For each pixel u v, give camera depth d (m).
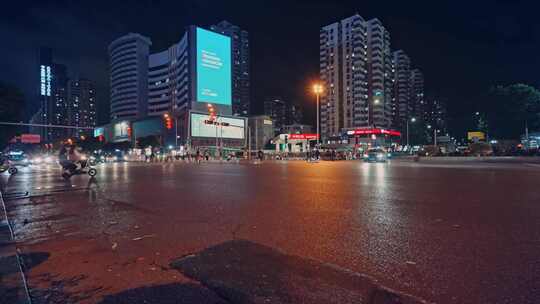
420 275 2.97
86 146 99.62
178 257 3.59
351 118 121.25
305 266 3.23
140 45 137.75
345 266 3.23
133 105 135.00
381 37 126.75
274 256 3.55
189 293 2.69
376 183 11.18
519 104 66.44
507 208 6.22
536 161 31.33
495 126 69.38
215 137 91.38
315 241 4.12
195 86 92.00
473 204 6.70
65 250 3.95
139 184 12.02
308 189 9.60
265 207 6.61
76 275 3.14
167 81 127.31
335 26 127.19
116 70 140.88
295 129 129.12
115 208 6.85
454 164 26.31
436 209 6.19
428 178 13.09
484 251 3.63
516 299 2.47
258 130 111.12
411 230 4.61
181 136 87.44
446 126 107.12
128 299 2.61
